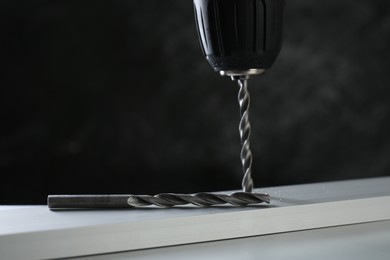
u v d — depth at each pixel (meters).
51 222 0.79
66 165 4.88
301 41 4.86
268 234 0.87
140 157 4.94
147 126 4.92
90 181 4.90
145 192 4.93
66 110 4.85
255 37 0.93
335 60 4.90
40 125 4.83
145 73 4.88
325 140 4.94
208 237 0.83
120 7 4.80
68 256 0.75
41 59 4.78
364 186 1.10
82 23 4.79
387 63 4.95
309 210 0.90
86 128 4.88
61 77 4.81
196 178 4.95
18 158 4.82
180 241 0.81
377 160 4.99
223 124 4.92
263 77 4.87
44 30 4.75
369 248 0.78
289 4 4.84
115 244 0.78
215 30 0.93
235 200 0.89
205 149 4.93
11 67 4.76
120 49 4.84
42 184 4.84
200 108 4.91
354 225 0.93
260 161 4.92
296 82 4.89
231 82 4.89
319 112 4.91
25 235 0.74
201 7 0.94
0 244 0.73
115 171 4.93
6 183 4.81
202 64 4.88
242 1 0.91
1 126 4.79
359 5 4.89
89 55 4.82
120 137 4.91
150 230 0.79
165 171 4.95
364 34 4.91
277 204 0.91
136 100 4.90
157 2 4.82
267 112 4.89
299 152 4.93
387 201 0.97
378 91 4.96
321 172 4.96
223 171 4.94
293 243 0.81
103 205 0.88
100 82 4.86
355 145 4.97
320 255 0.75
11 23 4.71
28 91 4.79
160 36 4.86
